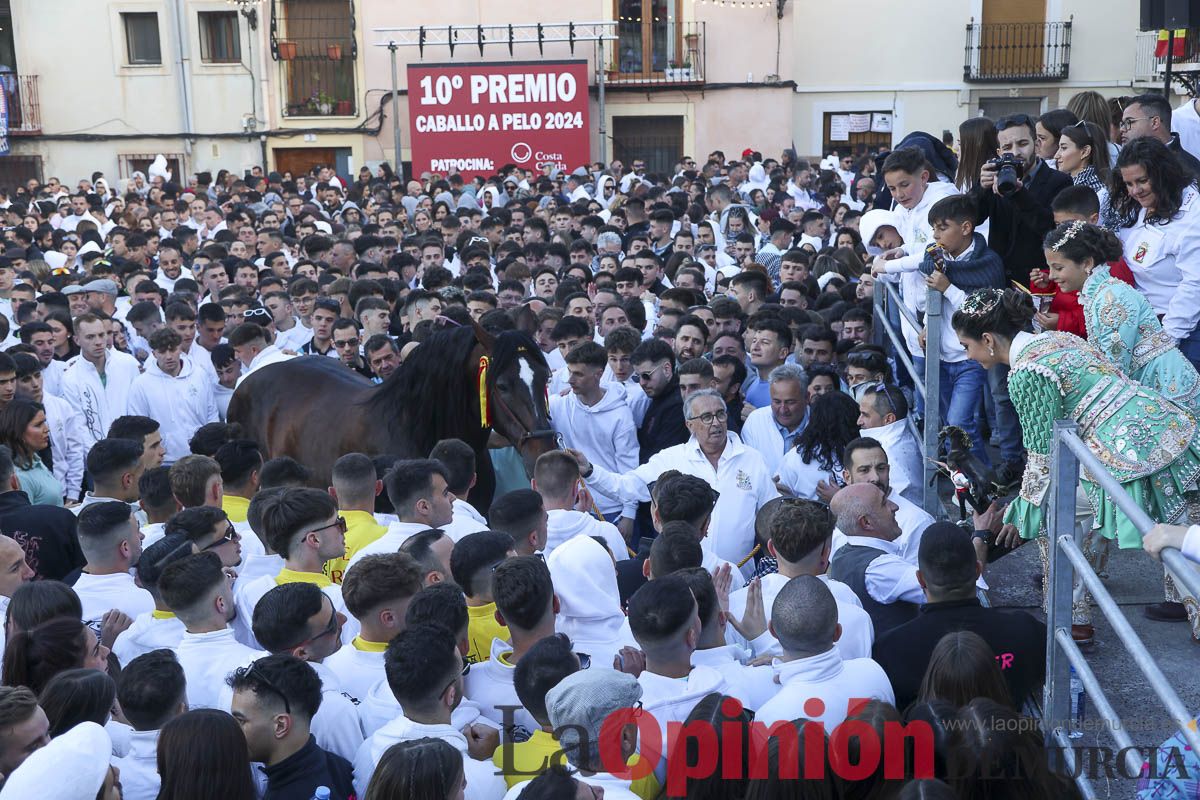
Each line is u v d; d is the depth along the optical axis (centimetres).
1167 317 520
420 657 335
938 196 650
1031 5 2528
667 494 471
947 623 392
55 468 746
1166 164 520
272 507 447
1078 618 469
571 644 366
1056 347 430
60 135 2580
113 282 983
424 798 289
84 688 332
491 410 615
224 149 2581
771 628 364
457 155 2441
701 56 2492
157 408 798
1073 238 483
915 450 615
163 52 2555
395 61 2450
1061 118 685
